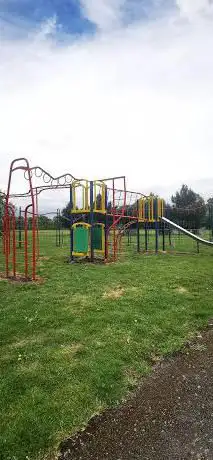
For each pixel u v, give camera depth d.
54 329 4.89
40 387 3.34
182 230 15.15
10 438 2.63
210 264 11.14
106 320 5.21
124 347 4.25
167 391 3.35
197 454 2.51
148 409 3.05
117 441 2.65
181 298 6.50
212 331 4.95
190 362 3.99
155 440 2.66
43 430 2.73
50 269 10.27
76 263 11.65
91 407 3.04
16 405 3.04
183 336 4.70
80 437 2.69
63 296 6.74
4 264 11.59
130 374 3.65
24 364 3.82
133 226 24.98
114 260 12.27
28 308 5.90
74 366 3.75
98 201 14.02
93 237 12.66
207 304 6.12
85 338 4.54
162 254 14.67
